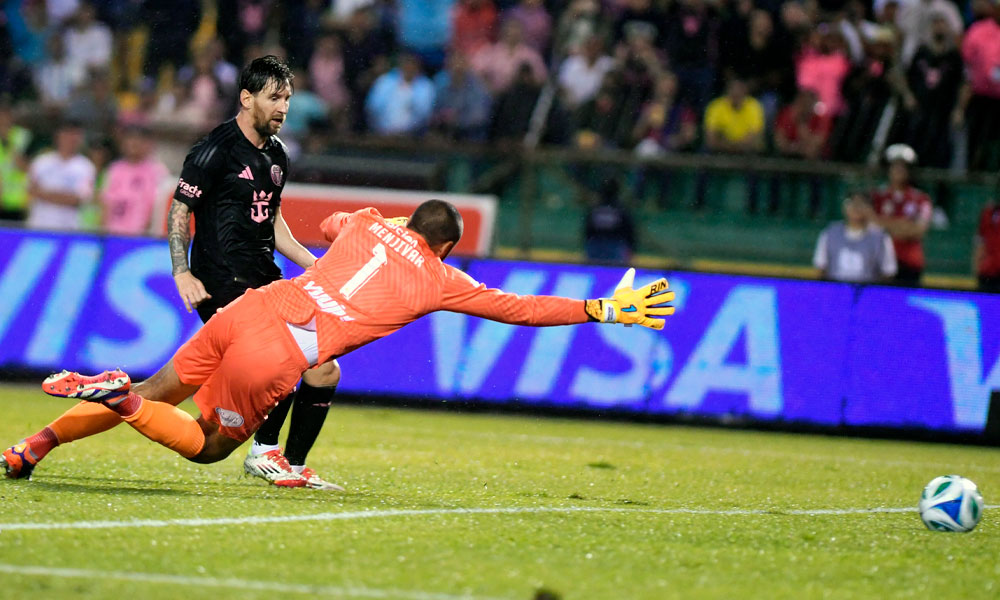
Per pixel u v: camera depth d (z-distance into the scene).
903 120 53.53
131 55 61.41
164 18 61.38
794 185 51.81
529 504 20.41
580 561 15.52
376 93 57.34
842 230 43.12
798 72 54.12
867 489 25.41
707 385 36.94
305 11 60.41
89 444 26.16
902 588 14.89
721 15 55.00
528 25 58.28
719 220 52.41
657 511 20.23
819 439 36.00
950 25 54.72
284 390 18.73
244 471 21.89
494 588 13.83
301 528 16.81
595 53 55.88
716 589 14.33
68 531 15.91
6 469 19.95
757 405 36.78
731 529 18.61
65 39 61.22
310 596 13.11
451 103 56.22
